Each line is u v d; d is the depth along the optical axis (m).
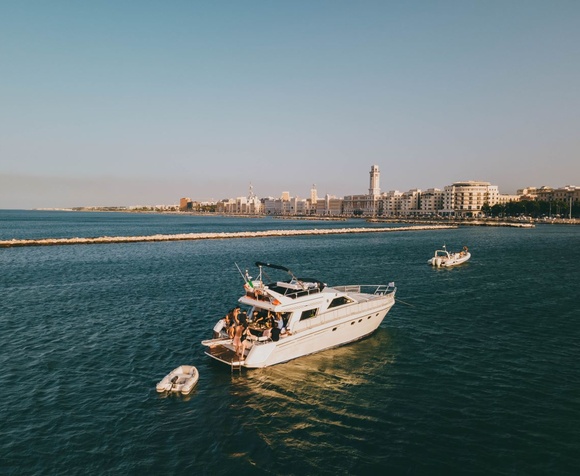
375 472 13.27
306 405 17.59
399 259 70.25
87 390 18.77
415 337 26.69
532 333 27.52
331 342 23.92
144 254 77.25
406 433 15.53
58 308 34.00
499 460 13.88
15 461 13.54
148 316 31.38
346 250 85.88
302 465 13.60
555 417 16.61
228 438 15.07
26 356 22.84
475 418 16.58
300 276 52.19
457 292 41.16
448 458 14.00
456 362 22.44
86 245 93.31
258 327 21.72
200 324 29.22
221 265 62.22
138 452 14.16
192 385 18.88
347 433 15.51
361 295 28.08
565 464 13.66
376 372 21.08
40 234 137.25
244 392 18.69
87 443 14.64
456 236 128.50
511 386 19.45
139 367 21.44
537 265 61.09
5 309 33.62
